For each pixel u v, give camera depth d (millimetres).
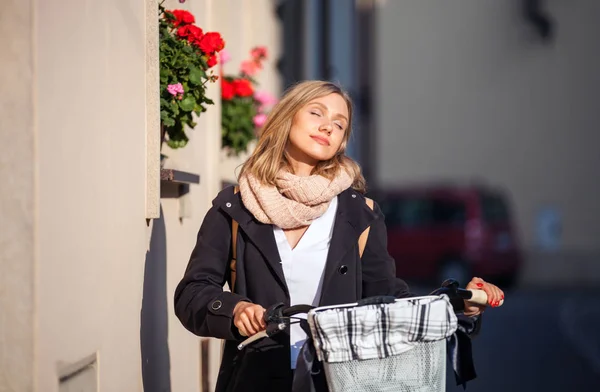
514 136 52281
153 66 7426
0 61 4410
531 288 40625
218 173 11828
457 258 37406
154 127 7348
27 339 4406
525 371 18156
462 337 5527
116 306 6160
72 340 5039
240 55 15945
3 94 4406
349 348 4801
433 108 53375
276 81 21875
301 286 5715
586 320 27828
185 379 9164
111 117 6047
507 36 52469
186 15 8648
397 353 4848
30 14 4398
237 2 15820
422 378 4910
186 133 9266
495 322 27172
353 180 6066
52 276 4664
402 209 38375
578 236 51188
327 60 29969
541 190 51750
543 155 51875
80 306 5199
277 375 5609
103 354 5762
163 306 8039
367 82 53938
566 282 44594
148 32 7422
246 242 5781
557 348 21688
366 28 54000
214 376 11312
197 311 5504
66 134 4918
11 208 4406
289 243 5809
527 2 52062
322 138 5938
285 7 23781
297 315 5668
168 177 7707
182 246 9133
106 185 5867
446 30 53344
